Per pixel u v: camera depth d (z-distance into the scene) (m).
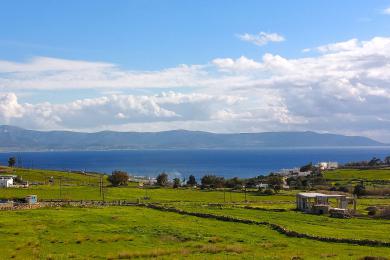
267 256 58.56
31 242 70.81
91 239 73.88
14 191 163.00
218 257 58.00
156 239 74.81
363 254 61.56
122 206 124.88
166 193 176.00
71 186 188.38
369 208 121.69
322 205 116.19
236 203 142.12
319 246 68.94
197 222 94.62
